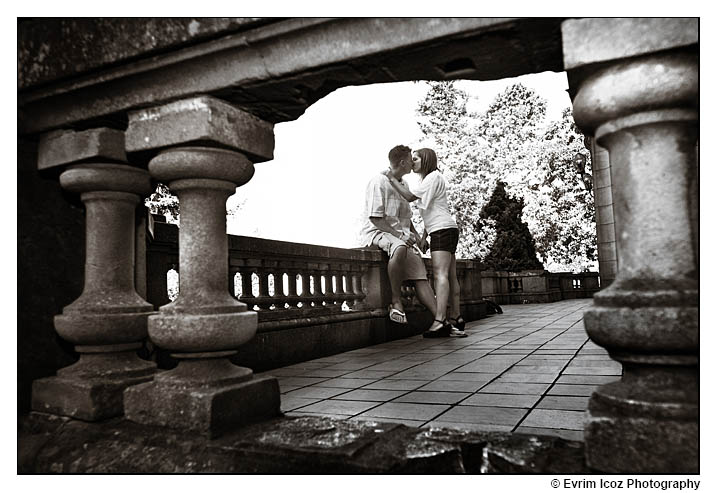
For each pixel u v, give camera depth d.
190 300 2.47
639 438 1.64
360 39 2.08
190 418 2.27
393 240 6.80
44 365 2.98
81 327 2.72
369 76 2.29
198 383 2.38
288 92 2.41
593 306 1.83
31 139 2.97
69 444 2.45
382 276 7.01
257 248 4.98
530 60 2.16
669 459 1.60
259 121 2.69
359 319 6.41
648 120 1.73
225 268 2.62
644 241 1.75
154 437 2.32
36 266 2.98
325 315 5.98
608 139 1.86
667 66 1.69
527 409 2.82
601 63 1.76
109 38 2.44
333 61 2.15
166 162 2.45
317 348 5.56
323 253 6.04
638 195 1.76
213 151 2.47
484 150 33.81
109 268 2.91
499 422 2.58
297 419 2.50
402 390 3.50
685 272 1.69
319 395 3.44
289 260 5.62
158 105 2.50
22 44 2.70
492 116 34.62
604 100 1.78
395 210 7.05
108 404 2.63
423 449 2.03
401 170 7.12
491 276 16.52
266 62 2.24
